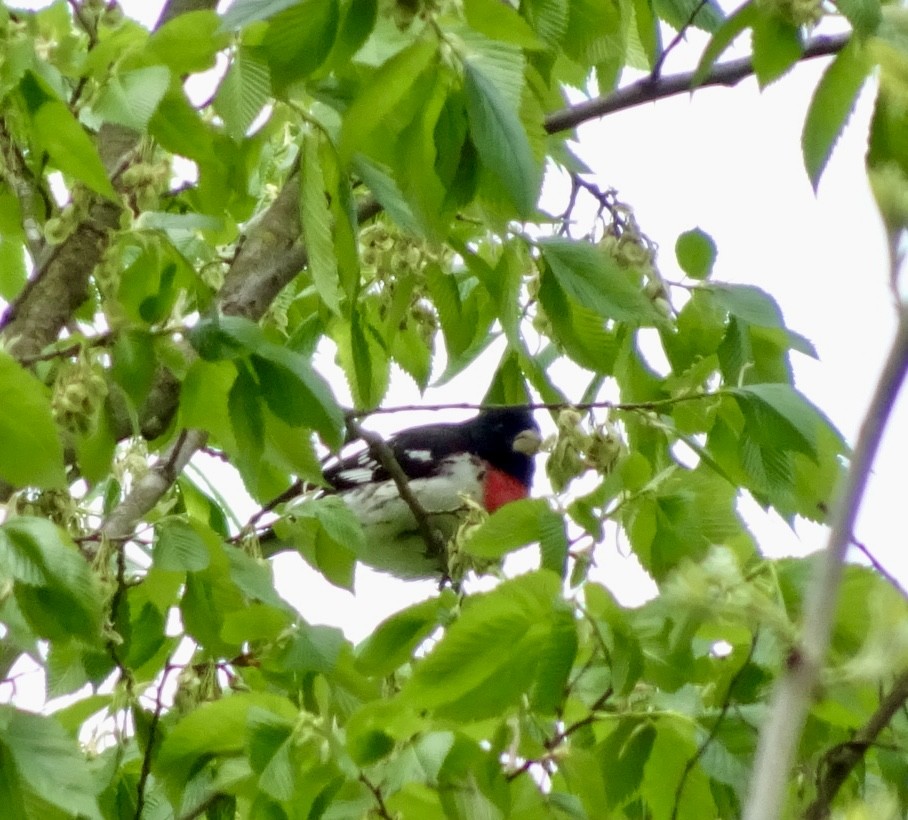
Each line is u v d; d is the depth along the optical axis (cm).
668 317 649
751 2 533
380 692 587
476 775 474
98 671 609
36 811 445
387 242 672
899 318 249
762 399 589
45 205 614
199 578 570
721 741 516
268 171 813
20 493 501
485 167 493
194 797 576
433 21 457
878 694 490
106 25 582
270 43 475
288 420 525
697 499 556
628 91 683
